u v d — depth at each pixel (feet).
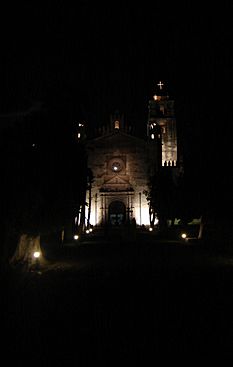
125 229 226.38
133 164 276.41
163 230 181.68
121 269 68.13
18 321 33.45
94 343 27.45
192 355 24.76
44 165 65.98
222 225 100.37
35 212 63.82
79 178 94.94
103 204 272.92
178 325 31.78
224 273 61.41
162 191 191.52
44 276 59.88
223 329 30.35
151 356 24.72
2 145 54.95
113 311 37.01
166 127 306.96
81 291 47.42
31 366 23.27
